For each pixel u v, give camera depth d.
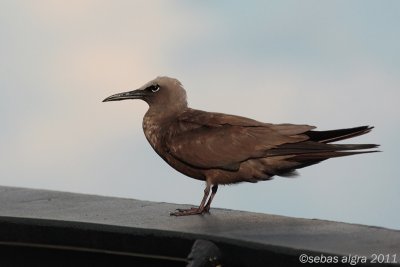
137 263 11.33
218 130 14.70
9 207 12.61
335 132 13.85
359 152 13.45
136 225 11.20
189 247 10.74
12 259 11.85
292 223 11.88
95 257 11.55
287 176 14.59
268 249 10.09
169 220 11.79
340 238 10.66
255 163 14.39
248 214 12.91
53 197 13.66
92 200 13.38
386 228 11.55
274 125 14.52
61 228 11.48
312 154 13.86
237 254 10.41
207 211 13.47
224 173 14.55
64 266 11.64
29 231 11.65
